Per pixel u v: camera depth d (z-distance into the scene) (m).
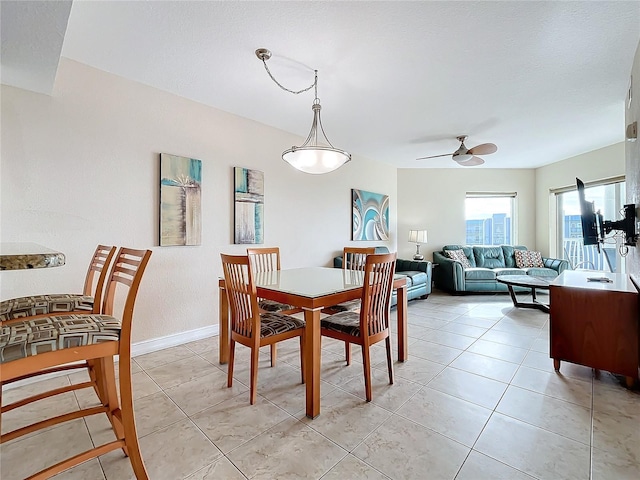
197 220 3.09
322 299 1.90
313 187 4.42
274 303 2.72
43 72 1.98
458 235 6.35
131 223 2.67
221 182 3.29
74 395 2.06
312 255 4.39
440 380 2.27
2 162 2.11
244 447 1.57
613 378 2.28
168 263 2.91
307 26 1.99
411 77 2.63
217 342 3.05
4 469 1.41
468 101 3.12
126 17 1.90
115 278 1.56
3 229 2.12
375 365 2.54
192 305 3.08
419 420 1.79
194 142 3.08
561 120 3.63
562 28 2.01
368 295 2.02
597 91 2.90
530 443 1.58
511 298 4.87
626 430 1.68
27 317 1.62
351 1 1.77
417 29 2.02
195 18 1.91
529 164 5.94
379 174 5.73
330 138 4.31
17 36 1.63
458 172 6.36
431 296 5.30
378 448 1.56
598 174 4.86
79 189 2.41
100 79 2.51
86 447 1.57
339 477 1.37
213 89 2.84
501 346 2.95
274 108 3.27
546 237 5.96
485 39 2.12
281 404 1.96
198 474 1.39
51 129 2.29
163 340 2.88
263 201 3.70
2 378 1.01
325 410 1.89
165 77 2.63
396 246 6.22
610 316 2.18
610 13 1.88
